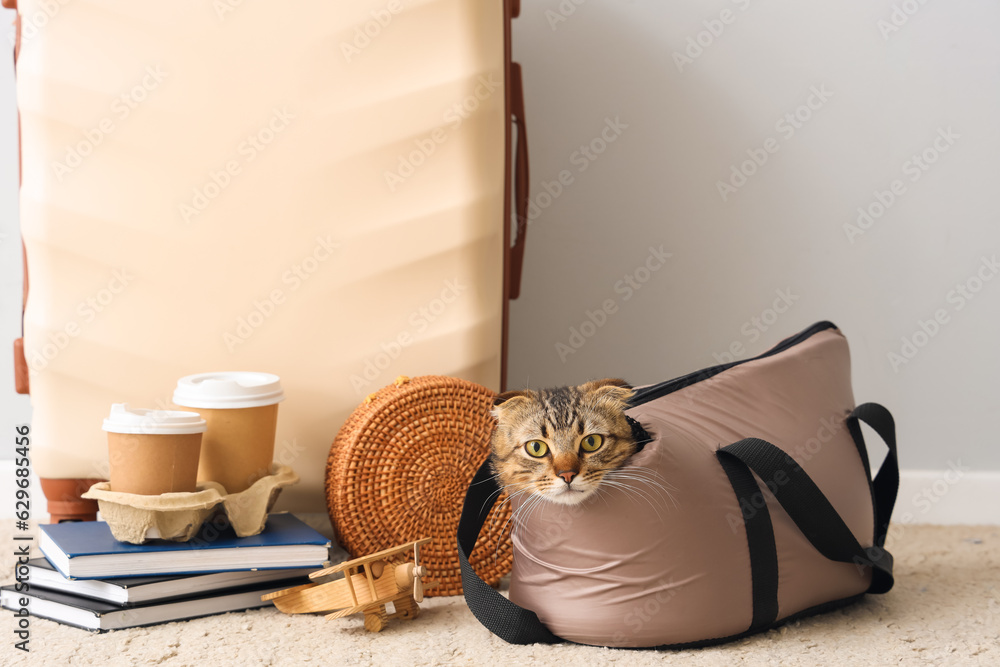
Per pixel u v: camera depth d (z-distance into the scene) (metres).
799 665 0.91
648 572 0.94
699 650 0.96
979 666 0.91
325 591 1.05
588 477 0.92
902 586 1.23
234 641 0.97
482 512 1.12
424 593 1.17
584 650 0.96
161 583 1.03
